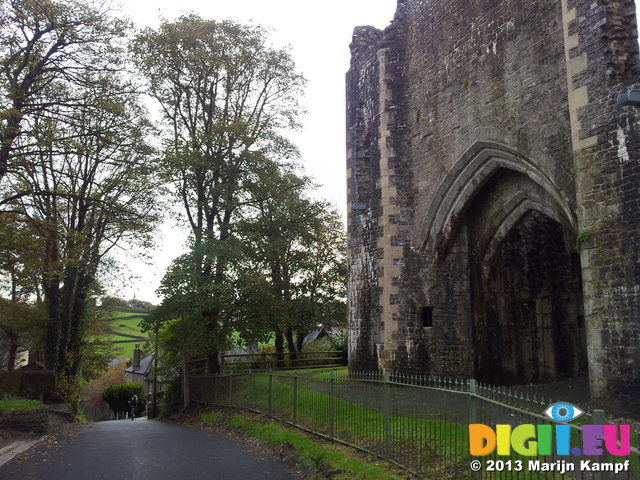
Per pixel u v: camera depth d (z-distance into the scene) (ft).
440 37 47.83
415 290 48.67
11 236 49.44
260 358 93.71
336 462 25.89
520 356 49.49
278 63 69.67
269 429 37.37
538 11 38.63
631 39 32.94
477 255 48.55
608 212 31.27
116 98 52.70
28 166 46.01
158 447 35.63
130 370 190.29
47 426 41.73
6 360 83.92
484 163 44.04
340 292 91.04
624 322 29.96
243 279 60.39
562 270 52.85
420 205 49.03
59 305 70.13
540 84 38.14
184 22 66.85
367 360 50.93
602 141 31.91
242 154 64.54
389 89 51.62
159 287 60.34
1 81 45.65
